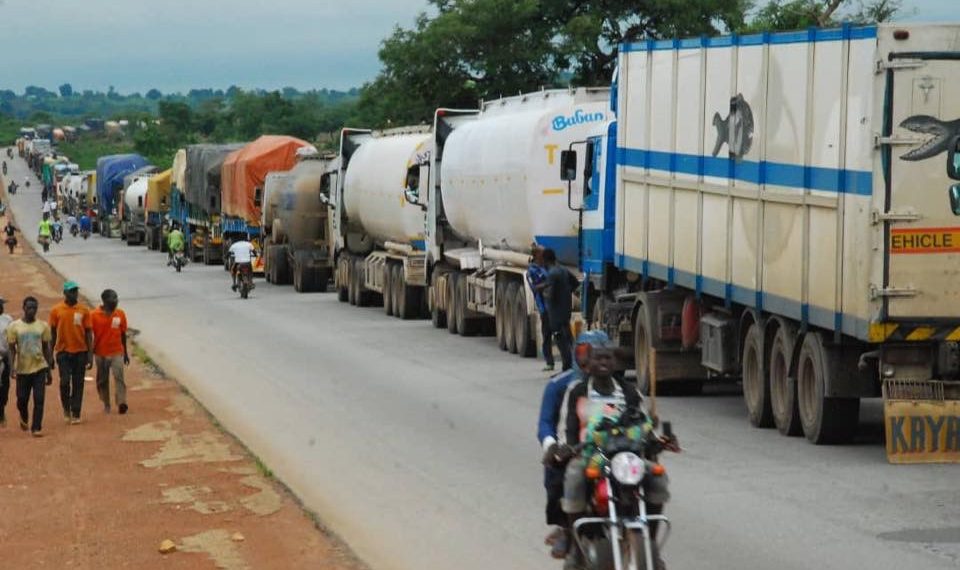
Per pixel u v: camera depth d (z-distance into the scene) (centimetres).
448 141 8488
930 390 4031
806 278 4297
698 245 5166
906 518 3272
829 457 4119
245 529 3341
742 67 4759
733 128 4831
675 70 5381
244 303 11231
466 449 4444
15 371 5019
